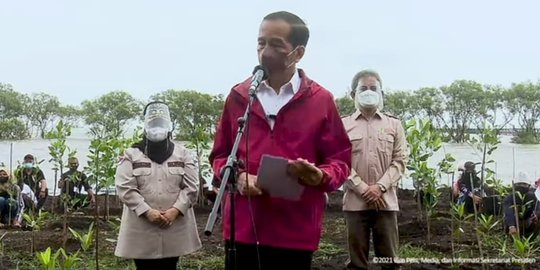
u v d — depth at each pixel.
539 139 19.56
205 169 11.10
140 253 5.11
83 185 10.27
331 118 3.34
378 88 5.74
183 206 5.20
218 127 3.50
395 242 5.71
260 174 3.05
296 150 3.24
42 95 20.92
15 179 10.08
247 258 3.30
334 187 3.17
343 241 8.45
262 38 3.26
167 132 5.27
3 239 8.29
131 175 5.20
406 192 13.66
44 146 17.67
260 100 3.30
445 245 7.73
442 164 8.28
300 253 3.27
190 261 7.11
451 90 18.53
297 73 3.38
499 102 19.14
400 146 5.78
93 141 8.80
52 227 9.49
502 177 11.99
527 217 7.79
